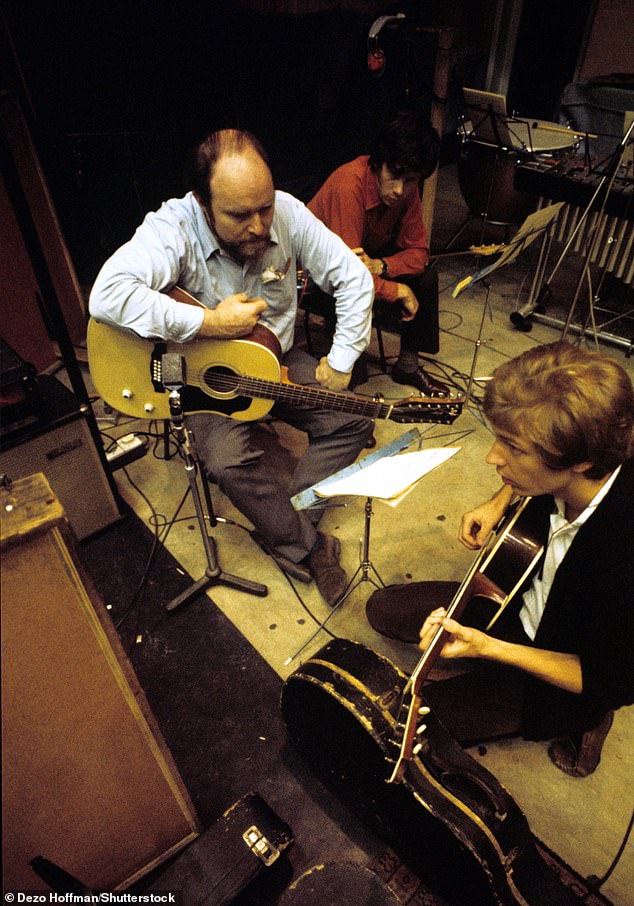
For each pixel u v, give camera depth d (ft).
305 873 3.83
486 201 12.82
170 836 4.34
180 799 4.14
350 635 6.13
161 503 7.57
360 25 11.37
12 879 3.48
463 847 3.66
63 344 5.79
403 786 3.81
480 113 11.27
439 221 15.11
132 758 3.57
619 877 4.51
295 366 6.96
